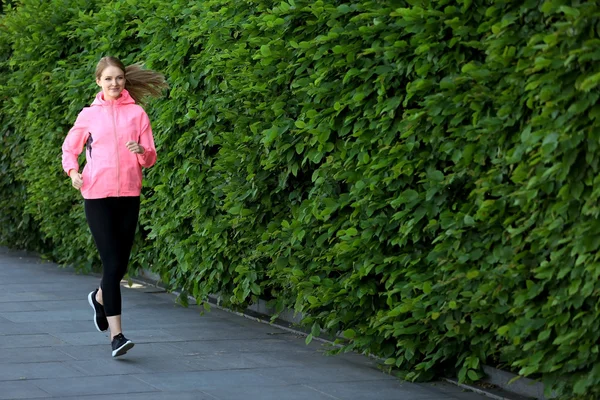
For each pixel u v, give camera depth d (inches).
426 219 307.4
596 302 253.1
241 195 397.1
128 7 494.0
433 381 318.7
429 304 301.4
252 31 386.0
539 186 258.5
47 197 563.5
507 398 294.7
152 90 393.7
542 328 270.2
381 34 310.8
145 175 475.5
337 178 331.3
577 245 247.3
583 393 254.1
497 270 277.0
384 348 332.2
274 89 377.4
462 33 280.8
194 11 435.2
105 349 360.5
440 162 303.7
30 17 583.8
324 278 353.4
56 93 556.7
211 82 423.2
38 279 546.9
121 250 355.6
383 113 313.9
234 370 330.3
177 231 454.9
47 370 325.7
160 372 325.7
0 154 644.7
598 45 238.4
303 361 346.9
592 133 242.5
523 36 264.7
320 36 329.7
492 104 277.3
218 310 455.8
